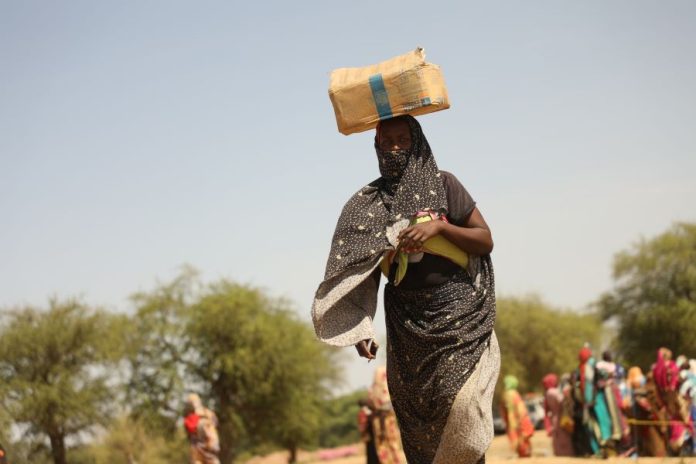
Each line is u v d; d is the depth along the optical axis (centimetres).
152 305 5678
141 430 6562
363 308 569
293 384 5950
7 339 5097
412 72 556
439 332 560
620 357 7250
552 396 2316
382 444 2188
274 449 8044
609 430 2105
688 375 2166
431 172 572
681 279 6919
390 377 585
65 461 5166
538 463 1967
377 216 567
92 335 5266
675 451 2142
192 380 5775
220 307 5697
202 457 2239
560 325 7700
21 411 4962
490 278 583
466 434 558
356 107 566
